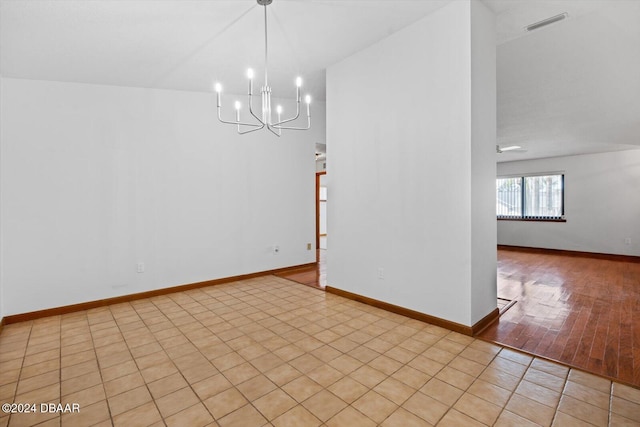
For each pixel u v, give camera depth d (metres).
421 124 2.83
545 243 7.64
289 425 1.60
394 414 1.67
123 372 2.12
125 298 3.68
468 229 2.55
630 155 6.53
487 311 2.81
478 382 1.95
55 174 3.32
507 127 4.93
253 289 4.09
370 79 3.26
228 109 4.40
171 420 1.65
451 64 2.58
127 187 3.71
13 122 3.13
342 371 2.10
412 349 2.38
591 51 2.84
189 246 4.13
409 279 3.00
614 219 6.70
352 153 3.51
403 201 3.01
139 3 2.27
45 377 2.08
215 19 2.54
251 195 4.64
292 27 2.75
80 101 3.45
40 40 2.65
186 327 2.88
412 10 2.63
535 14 2.53
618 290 4.02
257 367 2.16
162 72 3.46
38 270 3.24
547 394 1.82
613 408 1.69
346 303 3.47
